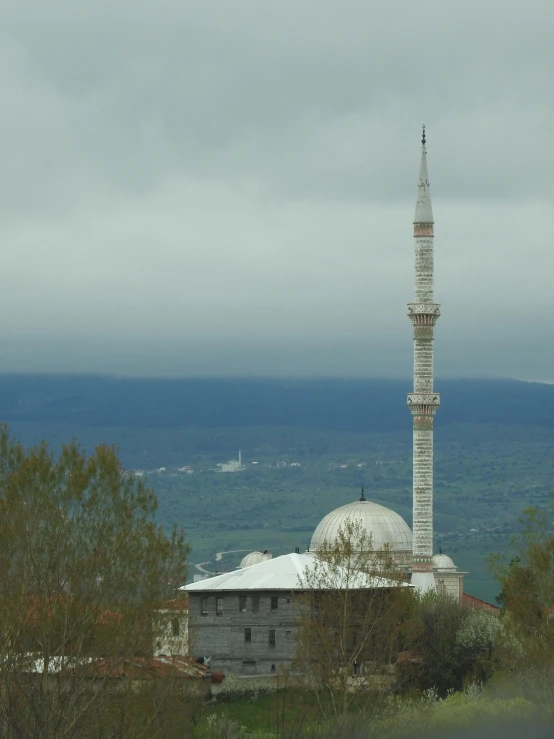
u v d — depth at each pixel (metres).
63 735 193.75
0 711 194.50
